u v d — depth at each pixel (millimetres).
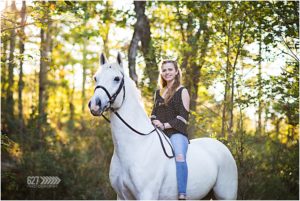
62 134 14727
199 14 10055
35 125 12195
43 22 7359
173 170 5312
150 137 5254
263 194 9844
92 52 19359
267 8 8688
